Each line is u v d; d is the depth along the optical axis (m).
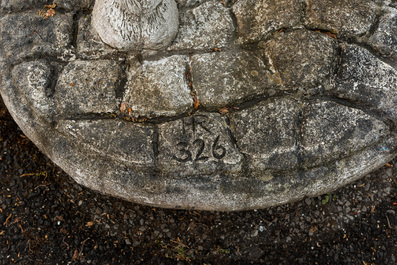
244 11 0.90
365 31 0.87
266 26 0.88
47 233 1.00
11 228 1.00
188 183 0.81
